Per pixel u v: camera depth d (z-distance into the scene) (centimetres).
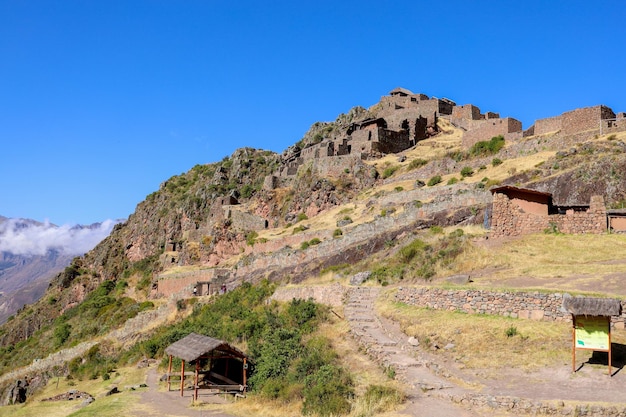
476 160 8094
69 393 4997
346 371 3244
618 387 2470
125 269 13288
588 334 2672
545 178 6138
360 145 10325
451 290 3753
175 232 12694
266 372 3675
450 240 4988
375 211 7544
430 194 7131
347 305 4412
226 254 9738
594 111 7044
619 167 5606
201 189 13325
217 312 6131
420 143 10512
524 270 4084
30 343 11019
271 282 6556
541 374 2717
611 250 4266
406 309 3928
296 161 11106
